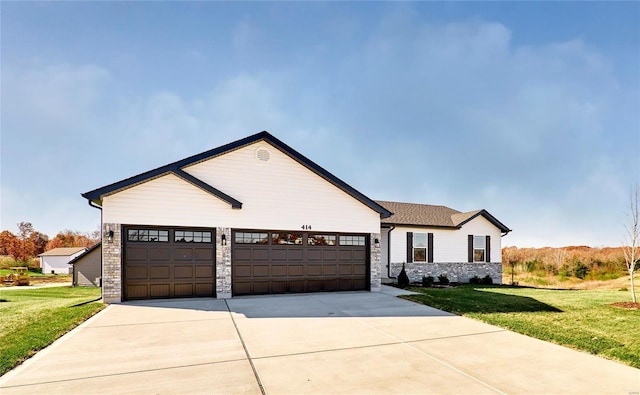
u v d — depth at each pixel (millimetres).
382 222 17406
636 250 11414
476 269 19594
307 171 12539
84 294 15328
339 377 4383
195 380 4285
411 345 5836
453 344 5902
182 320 7715
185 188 10844
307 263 12375
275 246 11984
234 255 11375
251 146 11891
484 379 4328
